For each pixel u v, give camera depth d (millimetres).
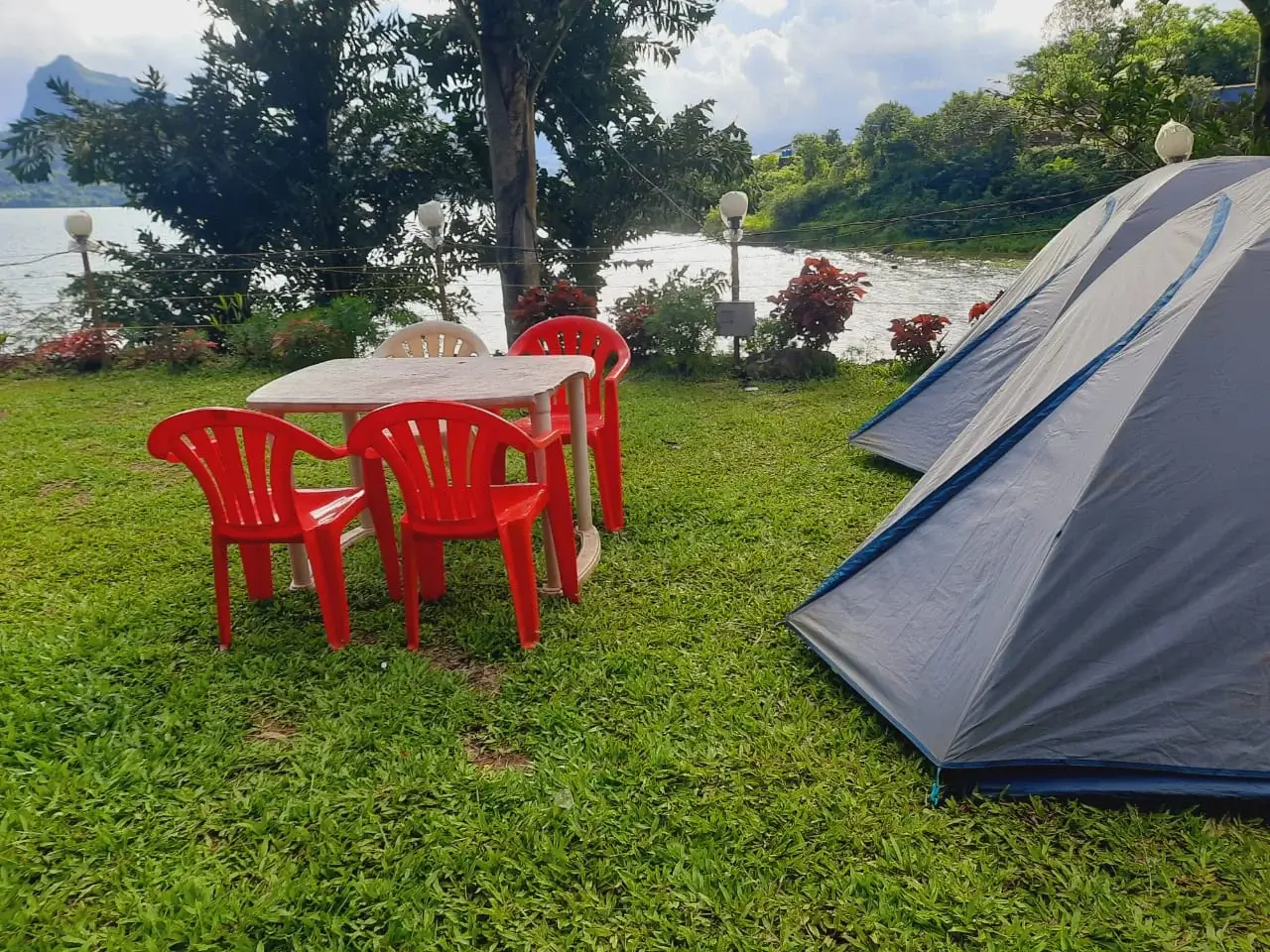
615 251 12438
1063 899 1840
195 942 1775
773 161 42688
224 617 3055
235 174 11633
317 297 11898
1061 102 8922
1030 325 4566
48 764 2354
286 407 3199
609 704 2633
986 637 2277
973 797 2145
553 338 4488
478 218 12812
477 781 2252
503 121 9578
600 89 12188
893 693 2438
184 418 2861
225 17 11320
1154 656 2129
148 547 4066
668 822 2096
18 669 2855
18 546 4074
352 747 2441
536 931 1791
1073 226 4898
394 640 3135
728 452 5445
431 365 3758
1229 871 1902
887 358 8555
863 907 1830
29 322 9430
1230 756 2074
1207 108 8438
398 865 1962
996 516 2506
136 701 2705
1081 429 2396
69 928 1823
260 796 2213
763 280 11805
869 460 5133
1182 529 2156
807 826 2062
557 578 3402
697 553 3779
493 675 2865
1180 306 2365
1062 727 2145
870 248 17766
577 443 3762
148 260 11641
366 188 12586
